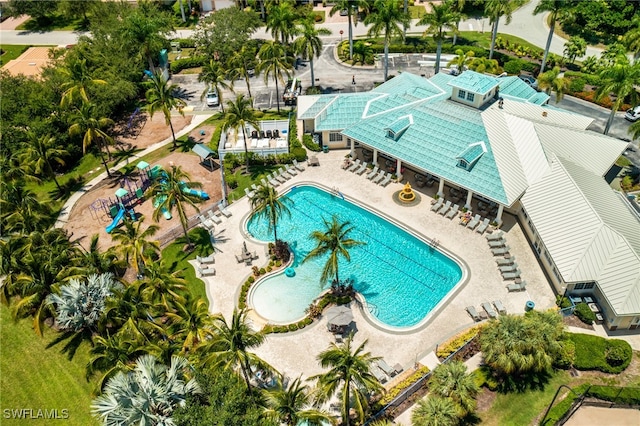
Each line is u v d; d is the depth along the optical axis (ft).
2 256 166.71
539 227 180.65
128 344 144.05
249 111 223.92
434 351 158.20
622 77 217.36
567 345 153.28
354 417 140.05
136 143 269.85
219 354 130.11
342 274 187.62
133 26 281.54
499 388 146.92
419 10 397.60
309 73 322.14
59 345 174.19
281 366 157.07
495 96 229.04
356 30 374.22
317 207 219.61
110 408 122.72
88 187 241.55
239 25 316.60
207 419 118.73
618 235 165.99
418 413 130.31
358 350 126.41
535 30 360.48
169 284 158.20
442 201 210.59
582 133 206.80
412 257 193.36
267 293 181.68
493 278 180.45
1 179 221.66
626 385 147.13
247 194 225.35
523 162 200.13
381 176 228.84
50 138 243.60
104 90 268.82
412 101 238.68
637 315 152.66
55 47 375.66
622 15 336.90
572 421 138.82
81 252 173.99
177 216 217.97
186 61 336.29
